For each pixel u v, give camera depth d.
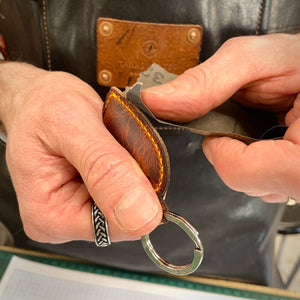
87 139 0.41
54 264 0.77
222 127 0.53
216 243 0.87
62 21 0.63
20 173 0.48
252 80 0.52
